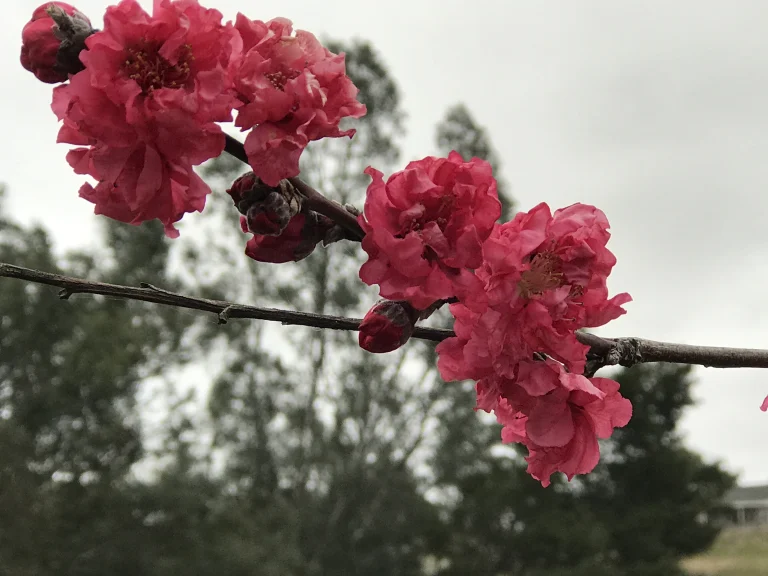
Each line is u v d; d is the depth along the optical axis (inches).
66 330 688.4
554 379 50.8
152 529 609.6
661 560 752.3
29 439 606.5
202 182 42.8
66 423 648.4
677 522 786.2
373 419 820.0
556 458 54.2
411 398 828.0
